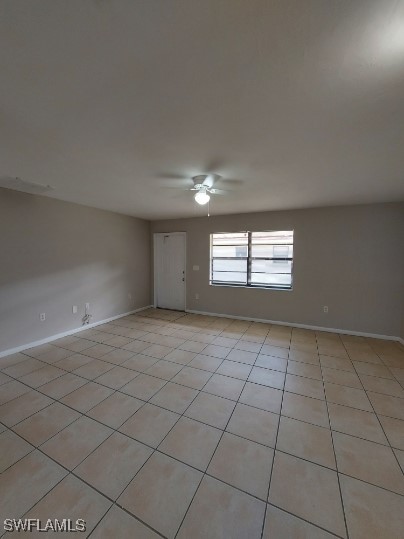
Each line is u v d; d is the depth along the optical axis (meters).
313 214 4.19
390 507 1.30
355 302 3.98
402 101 1.34
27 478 1.44
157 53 1.03
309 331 4.17
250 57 1.05
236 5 0.84
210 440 1.75
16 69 1.11
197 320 4.82
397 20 0.87
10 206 3.14
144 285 5.68
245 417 2.00
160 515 1.25
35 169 2.40
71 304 3.98
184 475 1.48
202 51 1.02
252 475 1.48
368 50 1.01
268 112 1.46
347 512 1.27
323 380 2.58
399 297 3.72
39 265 3.49
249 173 2.50
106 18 0.88
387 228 3.75
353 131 1.68
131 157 2.11
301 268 4.32
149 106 1.40
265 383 2.52
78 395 2.27
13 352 3.20
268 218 4.52
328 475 1.49
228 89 1.26
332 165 2.29
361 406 2.15
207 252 5.16
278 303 4.55
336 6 0.84
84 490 1.38
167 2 0.82
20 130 1.66
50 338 3.66
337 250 4.05
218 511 1.27
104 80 1.19
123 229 5.00
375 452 1.66
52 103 1.36
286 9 0.85
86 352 3.26
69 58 1.05
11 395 2.27
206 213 4.80
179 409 2.09
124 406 2.12
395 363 2.98
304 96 1.31
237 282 5.05
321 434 1.82
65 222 3.83
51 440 1.74
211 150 1.98
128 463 1.55
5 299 3.12
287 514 1.26
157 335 3.94
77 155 2.08
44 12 0.86
